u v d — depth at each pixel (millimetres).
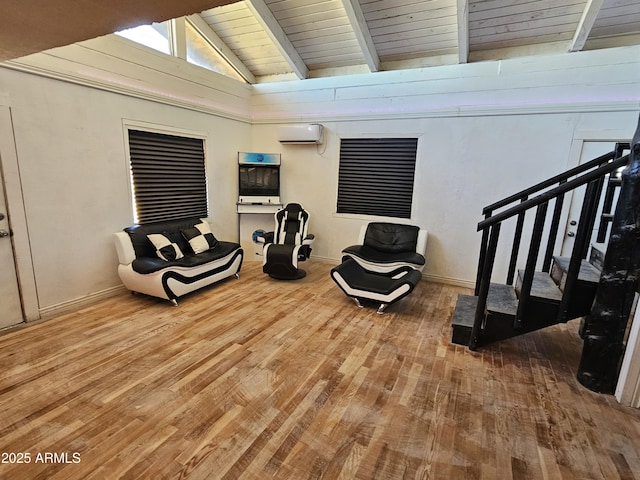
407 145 4742
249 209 5406
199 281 3828
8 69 2740
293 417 1952
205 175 4949
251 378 2320
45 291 3166
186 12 1319
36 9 1268
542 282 2844
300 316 3400
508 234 4297
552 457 1713
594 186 2174
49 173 3098
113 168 3650
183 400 2070
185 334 2934
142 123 3902
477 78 4176
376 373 2430
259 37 4691
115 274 3785
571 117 3787
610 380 2215
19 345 2662
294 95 5344
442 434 1854
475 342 2768
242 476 1558
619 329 2148
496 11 3545
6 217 2855
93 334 2881
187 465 1606
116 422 1869
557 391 2264
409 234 4574
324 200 5434
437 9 3689
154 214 4234
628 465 1674
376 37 4270
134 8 1267
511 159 4148
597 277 2385
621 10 3283
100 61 3385
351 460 1667
